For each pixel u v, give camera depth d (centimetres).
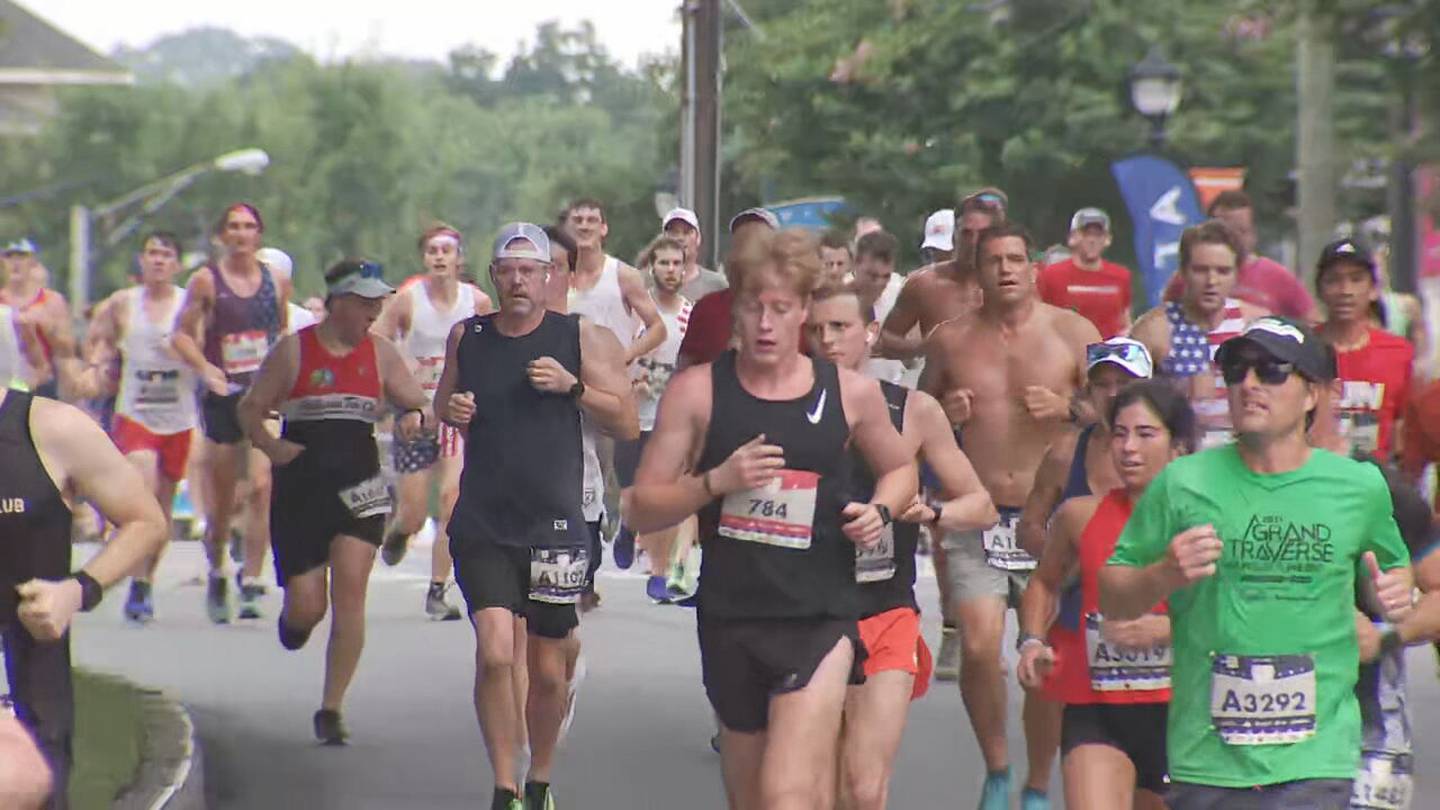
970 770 2389
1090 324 2264
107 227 18300
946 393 2278
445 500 3609
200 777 2198
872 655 1697
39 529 1402
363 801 2217
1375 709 1616
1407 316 2859
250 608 3584
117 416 3719
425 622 3600
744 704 1584
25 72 19512
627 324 3481
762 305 1547
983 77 8062
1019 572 2084
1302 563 1410
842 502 1568
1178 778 1434
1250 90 7788
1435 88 4059
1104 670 1598
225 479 3497
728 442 1560
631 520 1576
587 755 2500
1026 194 8131
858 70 8262
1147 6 7850
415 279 3562
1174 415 1608
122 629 3462
